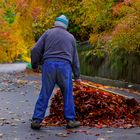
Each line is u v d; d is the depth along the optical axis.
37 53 9.17
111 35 18.72
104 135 8.27
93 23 20.36
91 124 9.27
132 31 15.77
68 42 9.10
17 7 26.03
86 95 9.76
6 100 13.73
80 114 9.61
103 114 9.56
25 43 30.67
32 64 9.33
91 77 21.70
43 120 9.62
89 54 22.50
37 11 24.73
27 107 12.11
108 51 19.48
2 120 9.88
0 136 8.16
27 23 28.36
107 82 19.84
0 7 29.34
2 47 30.22
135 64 18.03
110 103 9.76
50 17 26.08
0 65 44.19
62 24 9.23
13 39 30.06
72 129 8.86
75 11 24.94
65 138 8.02
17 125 9.27
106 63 20.59
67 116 8.98
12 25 29.78
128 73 18.56
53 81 8.98
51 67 8.94
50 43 9.05
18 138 8.01
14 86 19.25
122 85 18.56
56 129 8.87
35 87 18.69
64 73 8.98
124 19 16.28
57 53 9.00
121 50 18.84
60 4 24.47
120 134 8.35
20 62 49.44
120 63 19.20
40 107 8.90
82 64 23.52
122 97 10.12
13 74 28.94
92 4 20.20
